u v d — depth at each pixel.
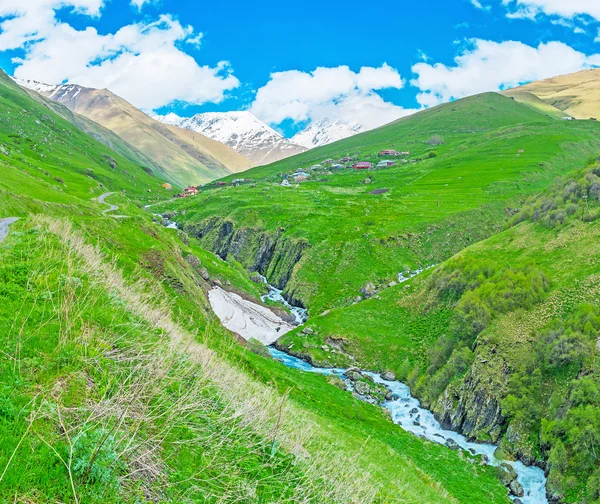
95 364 11.93
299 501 11.98
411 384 69.12
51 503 7.45
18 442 8.09
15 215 47.16
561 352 54.22
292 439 16.14
